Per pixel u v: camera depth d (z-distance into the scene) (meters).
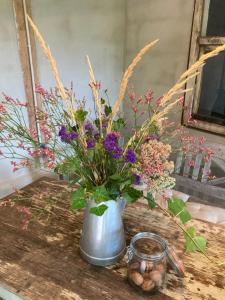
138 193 0.83
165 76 2.61
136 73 2.78
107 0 2.45
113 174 0.83
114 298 0.82
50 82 2.11
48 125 0.89
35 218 1.18
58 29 2.07
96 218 0.87
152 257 0.81
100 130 0.85
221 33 2.22
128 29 2.73
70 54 2.23
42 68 2.02
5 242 1.04
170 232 1.12
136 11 2.62
